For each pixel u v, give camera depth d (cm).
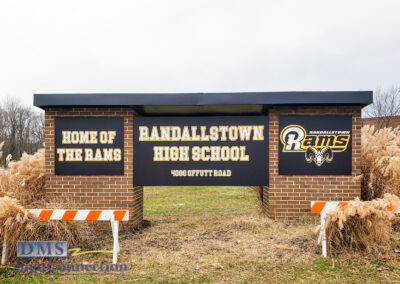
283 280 383
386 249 462
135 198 673
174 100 629
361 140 698
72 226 520
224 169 663
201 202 1105
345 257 446
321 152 648
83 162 655
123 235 598
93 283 386
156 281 388
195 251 497
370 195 653
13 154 4081
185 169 664
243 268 423
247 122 661
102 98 632
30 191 649
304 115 650
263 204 734
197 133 664
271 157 655
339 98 612
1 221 456
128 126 657
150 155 663
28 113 4666
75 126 655
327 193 646
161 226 685
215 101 626
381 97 3070
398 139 702
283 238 542
